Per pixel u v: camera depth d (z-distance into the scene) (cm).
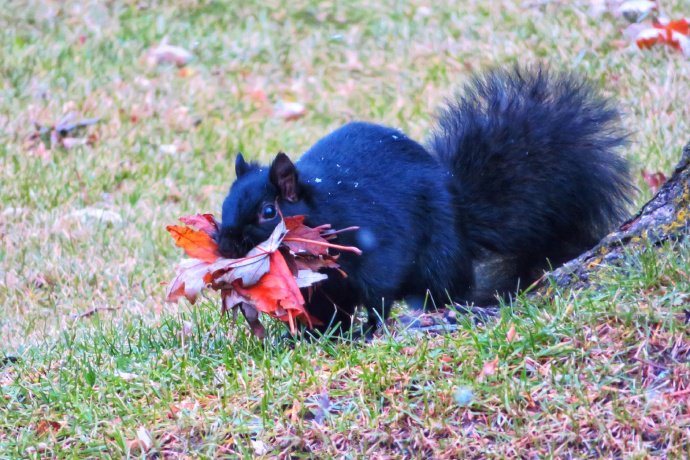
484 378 672
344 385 702
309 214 792
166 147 1512
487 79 976
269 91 1719
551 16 1789
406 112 1584
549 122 923
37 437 705
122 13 1967
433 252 850
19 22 1917
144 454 663
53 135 1539
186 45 1856
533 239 909
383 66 1756
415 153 870
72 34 1883
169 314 950
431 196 850
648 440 605
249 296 742
